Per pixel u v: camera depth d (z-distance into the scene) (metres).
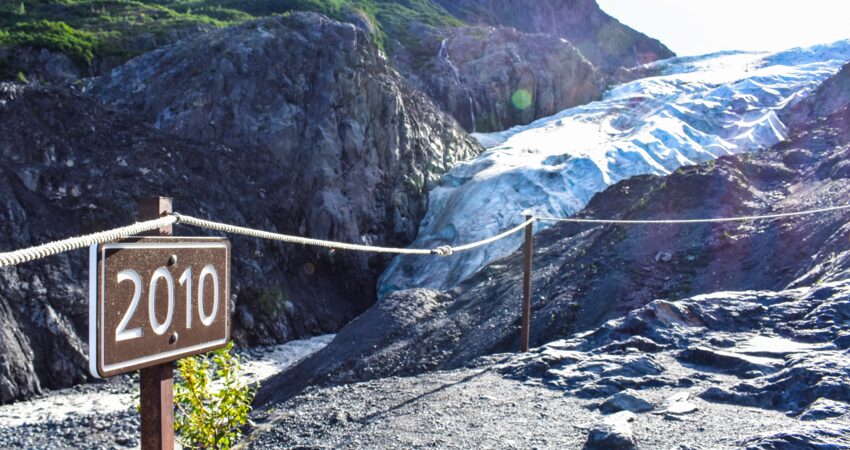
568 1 142.25
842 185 20.34
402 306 21.61
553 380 8.30
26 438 16.89
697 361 8.15
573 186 37.84
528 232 12.41
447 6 119.81
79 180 28.70
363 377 17.55
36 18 52.72
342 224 37.06
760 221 20.20
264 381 20.45
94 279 1.88
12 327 22.33
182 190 31.61
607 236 22.16
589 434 5.73
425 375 10.95
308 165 37.69
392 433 7.21
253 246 32.97
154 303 2.13
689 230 20.91
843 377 6.09
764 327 9.16
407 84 47.72
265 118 38.00
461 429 6.90
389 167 41.12
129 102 37.88
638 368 8.02
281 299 31.52
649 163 39.03
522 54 65.88
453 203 40.53
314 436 8.50
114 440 16.66
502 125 61.84
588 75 67.00
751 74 55.78
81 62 44.06
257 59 39.69
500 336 17.67
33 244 25.28
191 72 38.75
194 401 7.25
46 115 29.91
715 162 27.62
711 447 4.95
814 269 14.54
